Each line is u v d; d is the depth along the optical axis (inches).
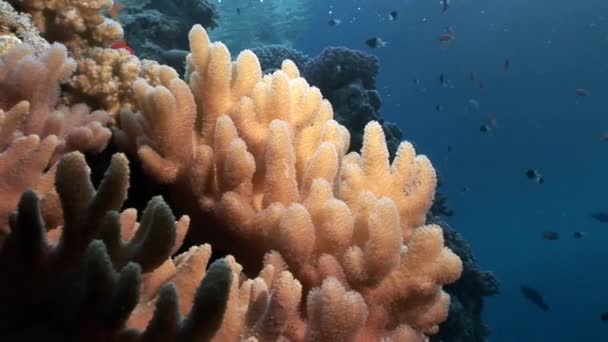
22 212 46.2
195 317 43.8
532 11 1825.8
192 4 425.7
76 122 100.9
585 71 1850.4
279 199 83.7
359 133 346.6
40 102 88.4
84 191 48.9
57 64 89.9
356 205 84.8
